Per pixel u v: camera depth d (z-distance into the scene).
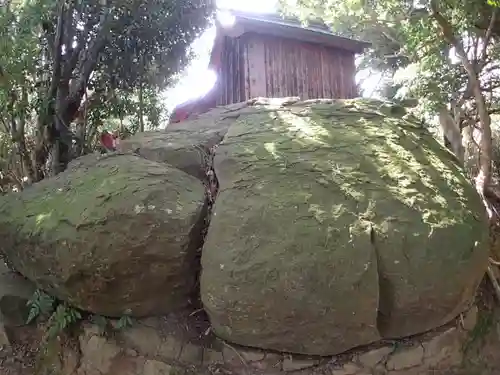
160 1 6.32
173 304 4.24
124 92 7.41
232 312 3.71
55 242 3.89
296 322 3.64
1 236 4.36
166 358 4.13
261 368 3.98
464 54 6.31
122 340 4.20
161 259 3.90
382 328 3.90
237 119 5.16
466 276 3.92
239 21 6.70
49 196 4.36
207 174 4.61
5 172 6.36
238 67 7.09
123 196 3.90
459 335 4.38
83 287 3.95
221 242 3.81
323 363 3.97
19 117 6.01
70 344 4.34
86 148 6.68
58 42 5.97
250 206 3.89
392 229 3.80
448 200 4.16
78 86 6.40
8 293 4.58
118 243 3.78
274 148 4.38
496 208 6.32
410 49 6.73
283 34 6.96
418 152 4.54
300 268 3.58
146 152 4.80
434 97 6.65
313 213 3.79
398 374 4.02
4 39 5.00
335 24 7.62
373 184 4.05
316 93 7.21
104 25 6.16
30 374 4.30
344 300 3.58
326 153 4.30
